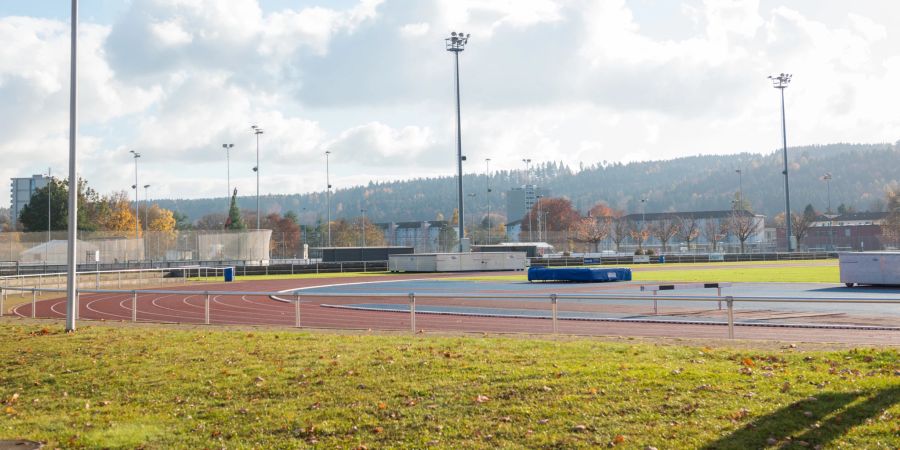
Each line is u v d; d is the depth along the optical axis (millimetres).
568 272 45625
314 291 38344
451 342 14508
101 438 8891
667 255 78500
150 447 8547
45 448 8625
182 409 10180
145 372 12414
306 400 10203
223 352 13953
